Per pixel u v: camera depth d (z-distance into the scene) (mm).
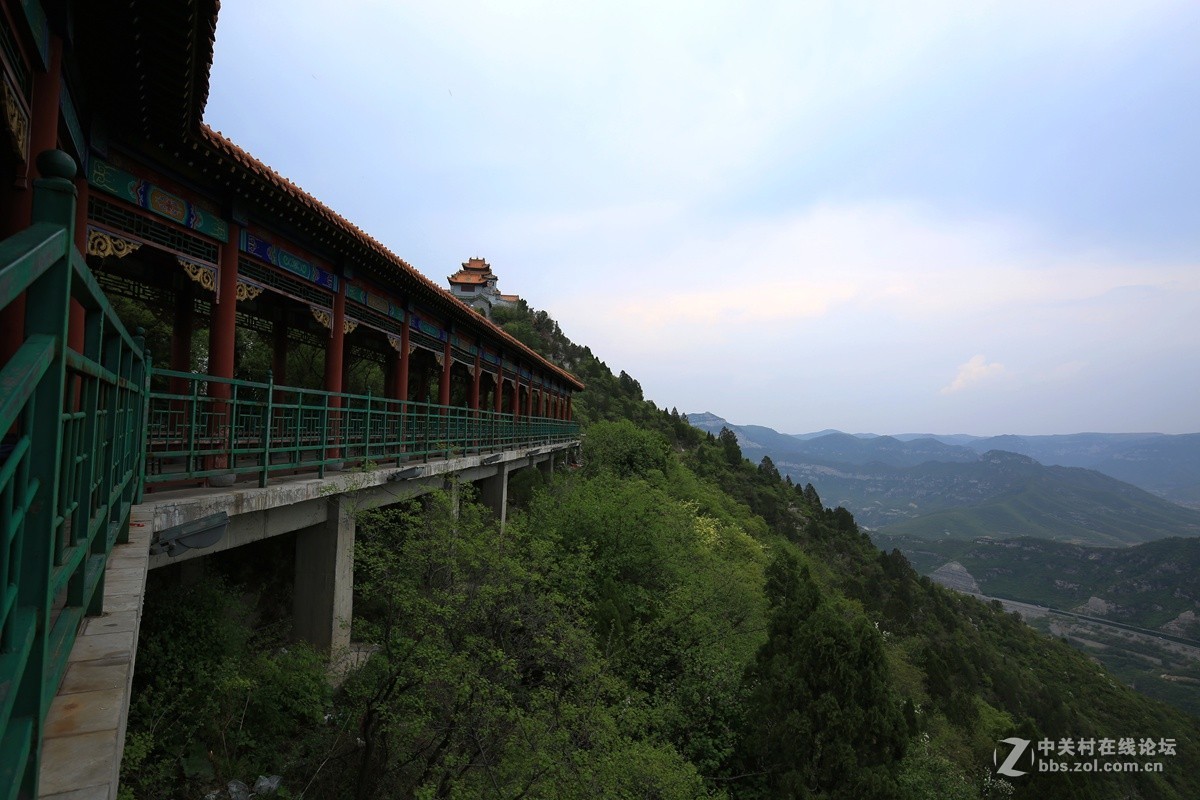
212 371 10547
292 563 15008
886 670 15125
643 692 16109
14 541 2047
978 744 29969
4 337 6215
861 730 14359
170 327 21406
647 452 47375
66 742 2730
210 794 9336
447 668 10438
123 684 3281
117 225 8805
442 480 17281
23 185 6406
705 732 15852
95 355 3559
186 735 9672
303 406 10820
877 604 60594
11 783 1881
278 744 10727
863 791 13453
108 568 5203
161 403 14008
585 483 26203
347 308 14875
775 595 26156
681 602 18828
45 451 2229
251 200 10891
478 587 11656
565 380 47062
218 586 11789
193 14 6676
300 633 12141
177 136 8773
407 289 16750
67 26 6699
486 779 9930
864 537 90875
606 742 10430
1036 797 21188
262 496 9297
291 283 12547
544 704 11234
